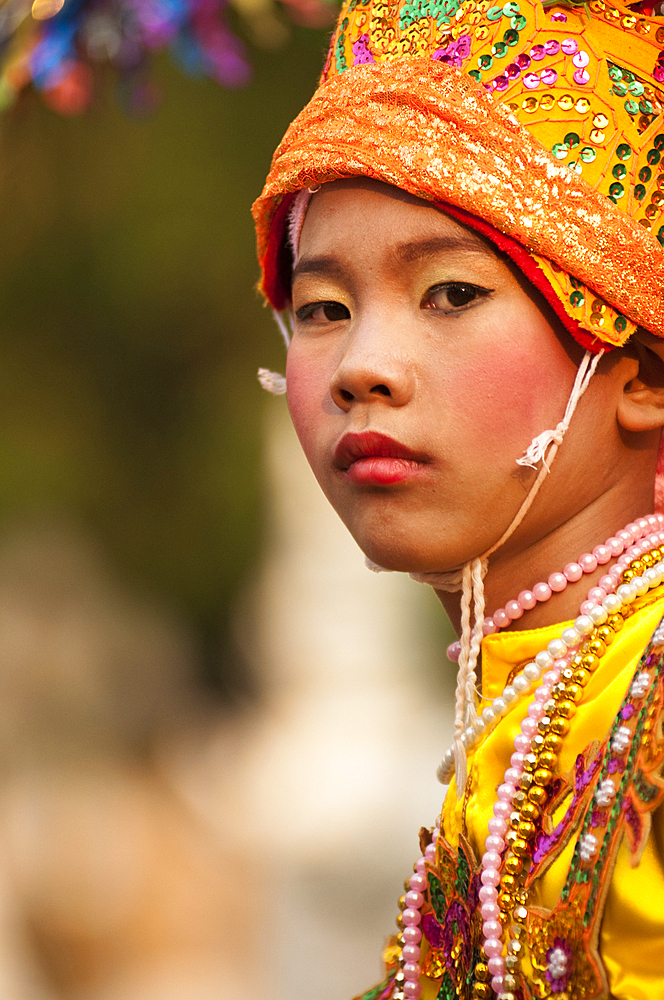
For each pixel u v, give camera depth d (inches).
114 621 270.5
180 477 828.6
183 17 199.2
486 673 108.5
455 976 106.1
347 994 291.6
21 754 249.3
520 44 104.2
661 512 111.0
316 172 104.0
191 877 252.8
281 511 445.1
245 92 621.0
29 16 198.8
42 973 237.8
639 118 104.6
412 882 114.3
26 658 253.3
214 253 733.9
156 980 243.6
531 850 99.3
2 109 209.2
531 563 107.3
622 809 90.5
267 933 299.4
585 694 101.5
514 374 99.9
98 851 242.2
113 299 792.3
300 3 198.1
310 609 403.2
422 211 100.9
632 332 102.0
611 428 106.0
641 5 106.5
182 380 830.5
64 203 677.9
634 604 104.7
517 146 100.7
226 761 374.3
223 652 766.5
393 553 102.1
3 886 242.2
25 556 271.0
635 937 89.0
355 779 334.6
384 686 386.0
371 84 104.3
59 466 816.9
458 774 106.7
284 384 126.3
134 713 260.4
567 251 99.0
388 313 102.0
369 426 100.3
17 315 814.5
